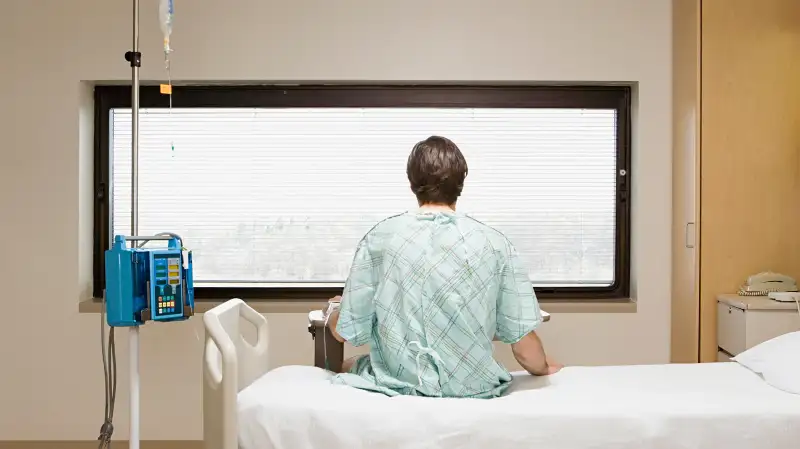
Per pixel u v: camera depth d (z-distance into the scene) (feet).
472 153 11.55
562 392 5.83
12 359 11.00
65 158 10.94
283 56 10.96
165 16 8.28
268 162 11.53
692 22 10.21
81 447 11.06
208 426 5.63
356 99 11.44
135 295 7.27
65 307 11.00
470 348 5.74
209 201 11.55
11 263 10.97
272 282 11.59
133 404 7.54
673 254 11.06
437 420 5.25
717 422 5.27
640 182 11.14
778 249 10.09
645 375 6.45
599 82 11.12
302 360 11.12
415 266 5.80
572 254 11.66
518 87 11.50
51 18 10.88
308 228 11.57
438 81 11.03
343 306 6.00
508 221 11.60
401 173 11.55
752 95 10.06
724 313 9.82
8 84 10.90
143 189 11.53
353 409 5.33
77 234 10.98
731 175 10.10
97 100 11.42
